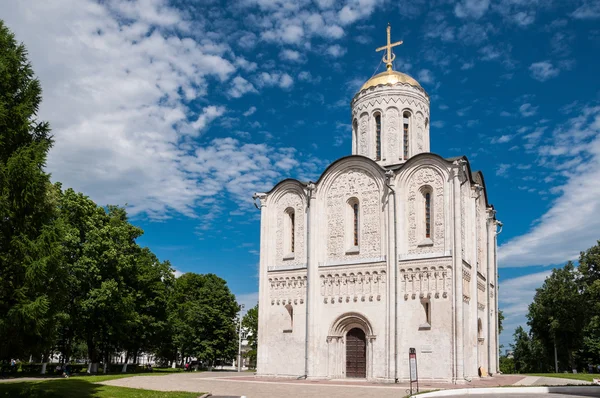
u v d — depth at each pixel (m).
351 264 45.28
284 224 50.09
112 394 28.89
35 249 23.81
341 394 30.45
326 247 47.12
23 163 23.66
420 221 43.66
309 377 44.47
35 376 47.44
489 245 52.88
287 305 47.78
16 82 25.80
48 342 26.05
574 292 70.25
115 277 53.50
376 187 45.91
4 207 23.11
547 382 40.84
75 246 50.09
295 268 48.06
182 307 79.25
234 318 86.62
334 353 44.66
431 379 40.00
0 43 25.67
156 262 70.31
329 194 48.09
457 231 41.56
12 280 24.39
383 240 44.47
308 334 45.38
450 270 41.16
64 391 29.03
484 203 53.12
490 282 53.16
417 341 41.19
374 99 51.59
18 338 24.84
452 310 40.38
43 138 26.12
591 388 34.44
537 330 77.94
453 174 42.56
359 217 46.09
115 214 60.91
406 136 51.19
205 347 78.50
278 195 50.97
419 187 44.12
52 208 26.45
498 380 42.94
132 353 79.56
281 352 47.06
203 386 35.25
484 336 50.06
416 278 42.34
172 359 86.81
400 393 30.97
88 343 56.62
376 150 51.06
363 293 44.25
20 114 24.53
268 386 35.72
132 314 53.91
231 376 47.75
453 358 39.53
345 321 44.72
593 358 82.06
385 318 42.78
